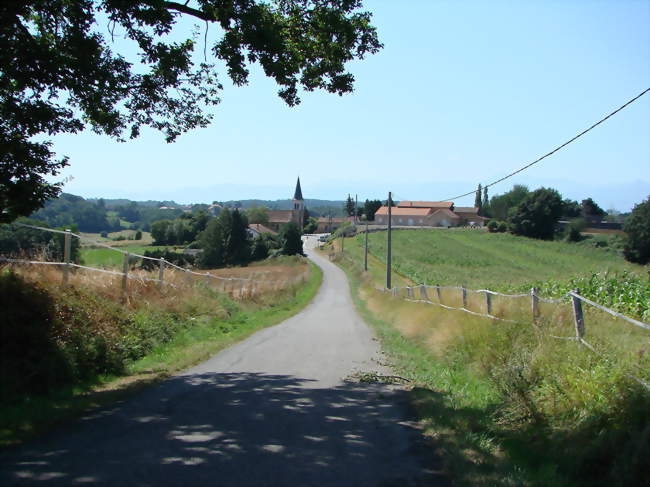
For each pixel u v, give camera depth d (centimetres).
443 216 14738
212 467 460
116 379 848
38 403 645
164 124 1132
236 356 1130
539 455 545
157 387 789
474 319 1167
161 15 887
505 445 576
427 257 7944
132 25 930
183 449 504
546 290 1502
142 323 1127
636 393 519
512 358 766
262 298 2747
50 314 843
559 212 10581
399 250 8794
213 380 856
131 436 541
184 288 1680
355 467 481
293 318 2283
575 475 486
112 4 869
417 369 1055
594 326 813
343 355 1213
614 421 520
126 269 1257
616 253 7619
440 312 1541
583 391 589
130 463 462
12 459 463
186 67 1020
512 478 458
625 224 6331
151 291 1398
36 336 766
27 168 851
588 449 496
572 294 764
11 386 664
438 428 612
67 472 436
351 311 2922
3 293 796
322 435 572
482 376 883
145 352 1052
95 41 909
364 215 16062
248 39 949
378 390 833
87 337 879
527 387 673
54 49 920
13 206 873
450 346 1138
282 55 1022
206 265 8494
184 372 930
